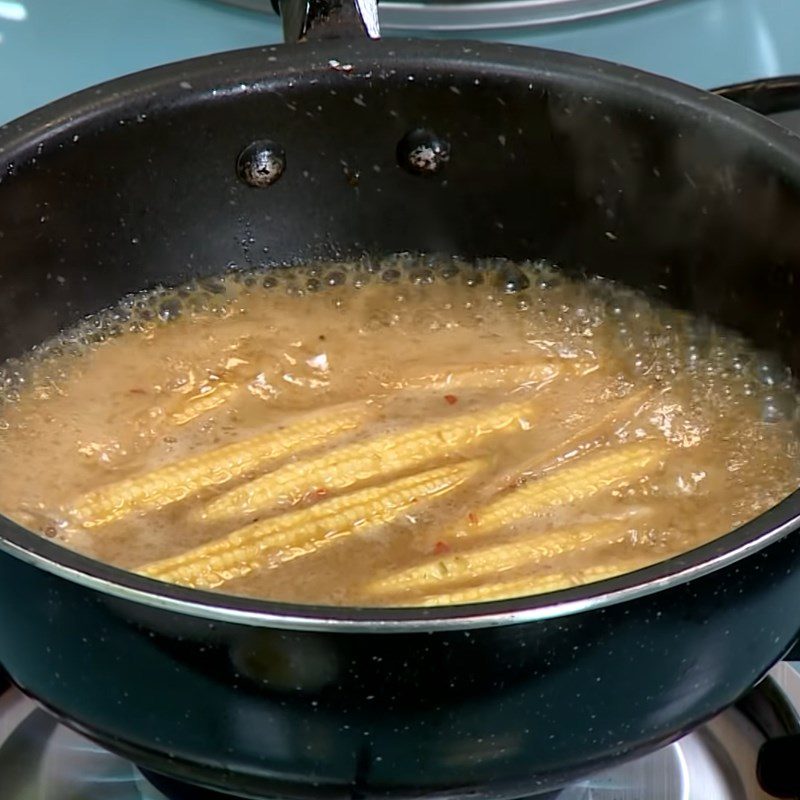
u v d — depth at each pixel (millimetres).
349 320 983
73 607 787
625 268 967
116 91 910
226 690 787
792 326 924
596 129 928
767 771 872
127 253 950
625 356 969
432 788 805
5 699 895
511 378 963
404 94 930
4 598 799
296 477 915
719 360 955
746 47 1062
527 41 1048
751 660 817
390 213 969
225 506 908
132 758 820
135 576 775
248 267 976
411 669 778
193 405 952
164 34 1049
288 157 945
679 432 943
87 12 1045
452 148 946
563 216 960
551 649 781
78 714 812
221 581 882
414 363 970
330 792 807
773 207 903
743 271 932
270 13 1042
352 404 951
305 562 889
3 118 1062
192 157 934
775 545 792
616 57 1058
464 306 986
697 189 924
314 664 778
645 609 782
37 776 880
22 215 915
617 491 920
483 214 967
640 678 795
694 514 914
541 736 797
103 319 962
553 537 896
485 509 908
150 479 915
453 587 881
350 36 928
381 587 879
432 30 1043
